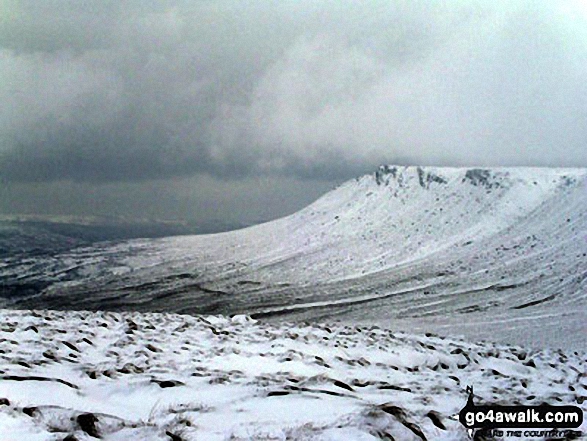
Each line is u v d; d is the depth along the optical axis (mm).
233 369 14258
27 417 7270
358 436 7195
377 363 16922
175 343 17625
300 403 10000
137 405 9812
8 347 14055
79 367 12227
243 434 7551
